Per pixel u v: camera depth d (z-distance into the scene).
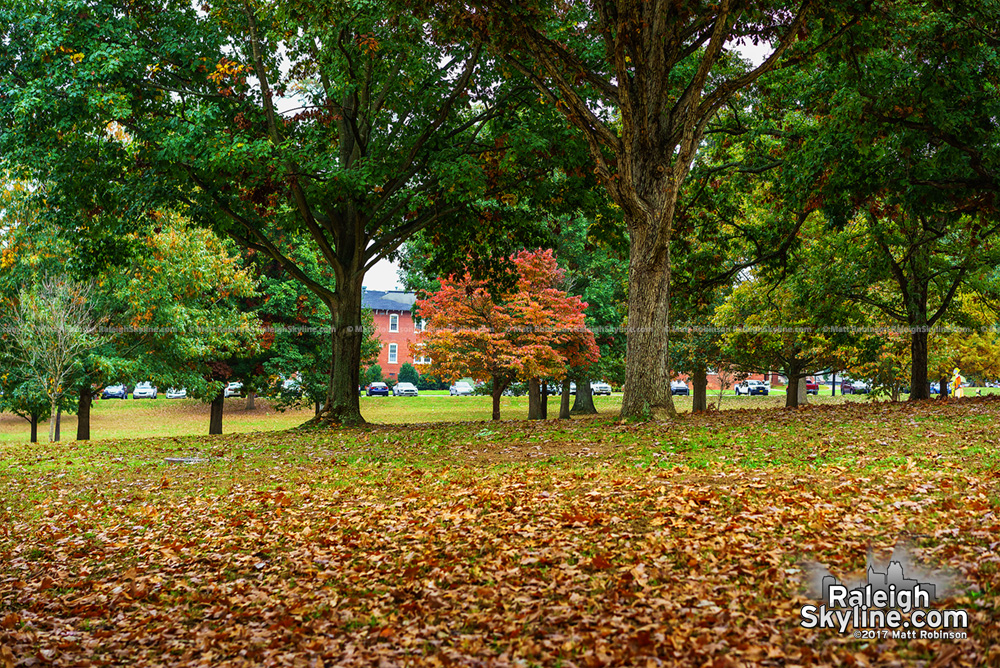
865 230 24.28
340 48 17.25
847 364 33.00
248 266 34.19
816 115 19.55
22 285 27.70
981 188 17.22
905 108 16.36
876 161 17.62
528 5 13.21
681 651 4.95
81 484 13.70
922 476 9.41
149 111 18.23
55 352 26.64
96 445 19.50
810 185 18.64
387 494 10.88
